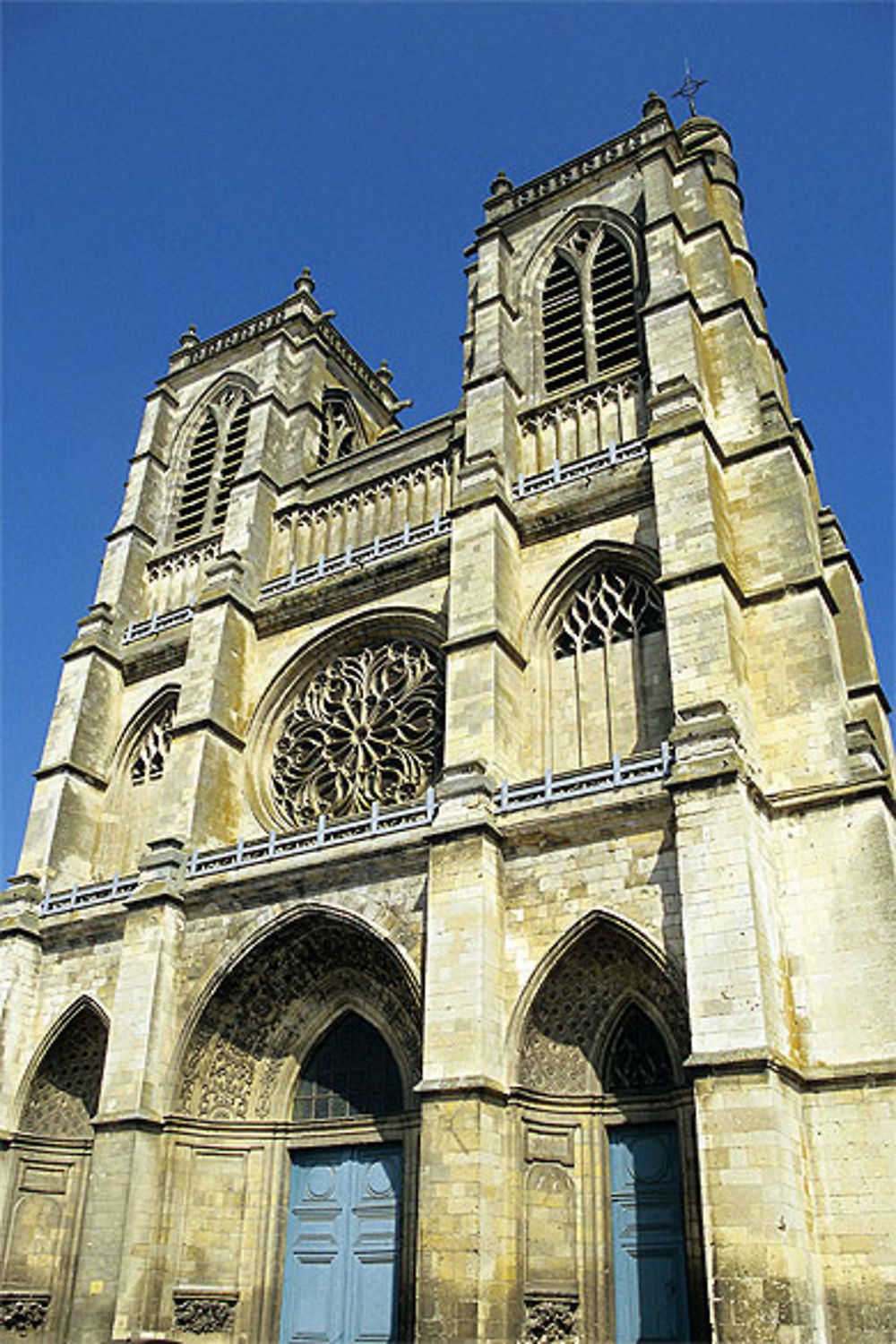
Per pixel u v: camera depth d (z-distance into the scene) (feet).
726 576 116.67
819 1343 82.94
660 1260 99.76
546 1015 107.45
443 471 162.50
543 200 182.29
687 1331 95.81
